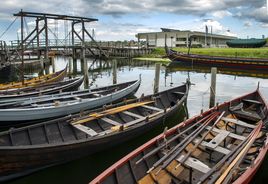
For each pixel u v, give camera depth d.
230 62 42.09
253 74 39.19
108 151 11.85
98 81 33.44
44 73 41.84
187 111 18.84
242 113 14.34
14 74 39.56
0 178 9.41
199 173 9.12
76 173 10.66
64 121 12.29
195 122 12.52
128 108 14.69
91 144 10.70
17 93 19.70
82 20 49.69
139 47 74.25
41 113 15.04
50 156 9.88
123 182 7.87
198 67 46.75
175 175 8.89
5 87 22.30
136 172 8.48
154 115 14.30
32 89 21.28
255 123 13.91
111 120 13.18
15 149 9.00
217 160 10.03
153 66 50.88
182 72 41.66
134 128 12.20
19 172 9.63
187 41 85.69
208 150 10.43
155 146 9.77
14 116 14.22
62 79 28.11
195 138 11.02
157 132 14.52
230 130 13.01
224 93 25.36
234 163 8.66
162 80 33.78
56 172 10.55
